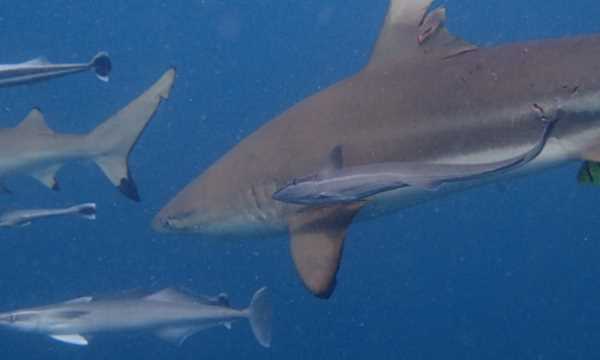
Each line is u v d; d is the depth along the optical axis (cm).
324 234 273
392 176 251
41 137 318
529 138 271
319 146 278
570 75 270
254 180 283
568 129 270
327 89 284
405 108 275
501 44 277
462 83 274
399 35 278
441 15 276
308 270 271
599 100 269
